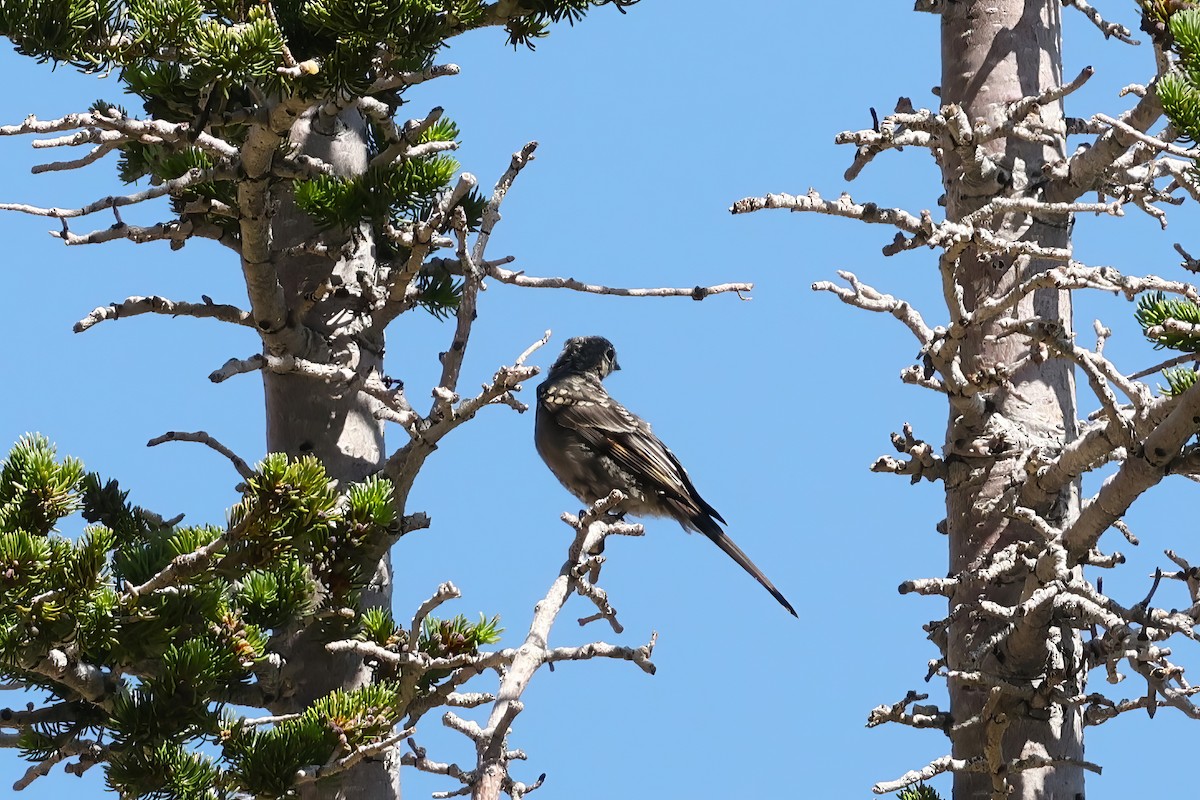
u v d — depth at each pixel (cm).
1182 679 1127
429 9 1188
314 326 1422
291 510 1089
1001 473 1390
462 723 1040
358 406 1433
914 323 1311
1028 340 1423
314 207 1397
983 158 1412
